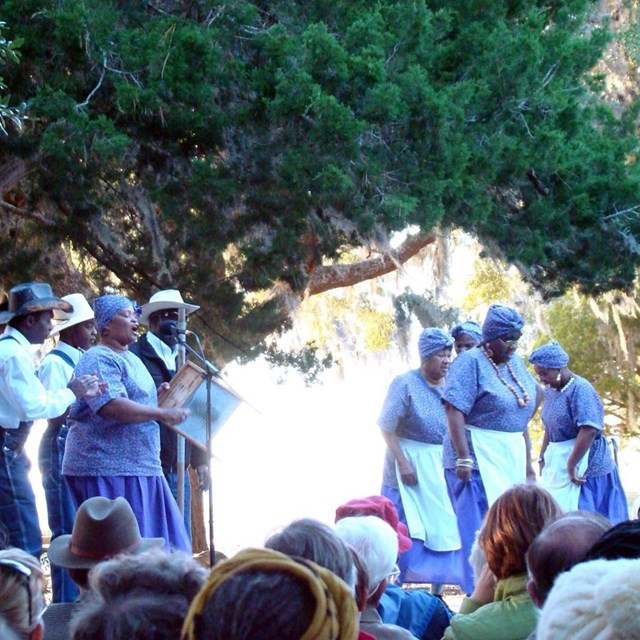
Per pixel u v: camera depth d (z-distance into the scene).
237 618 1.85
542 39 11.08
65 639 4.16
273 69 9.23
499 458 7.52
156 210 10.54
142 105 8.77
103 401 6.17
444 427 8.12
